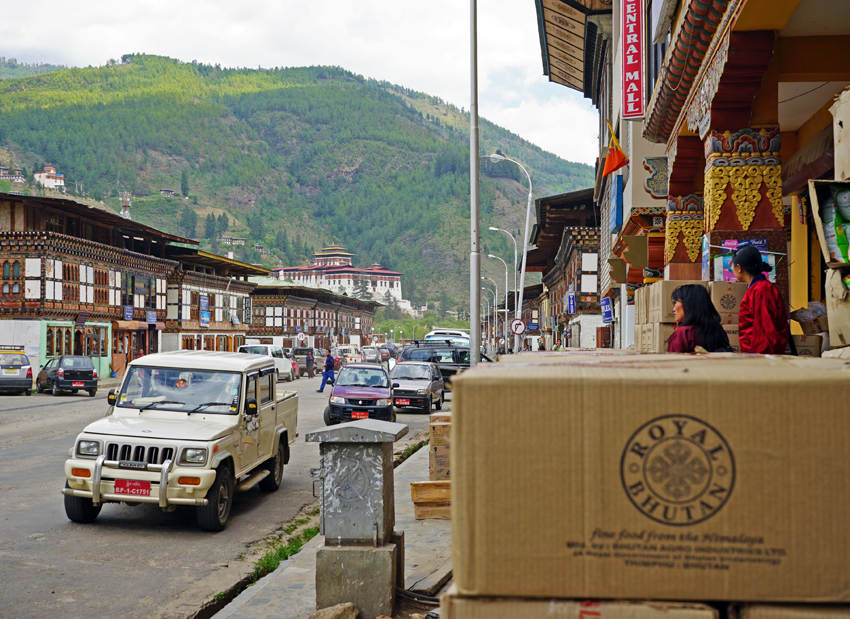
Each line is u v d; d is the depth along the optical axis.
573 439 1.79
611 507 1.78
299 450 14.77
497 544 1.80
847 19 6.70
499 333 102.38
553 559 1.79
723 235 7.25
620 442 1.78
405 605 4.73
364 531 4.63
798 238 9.90
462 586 1.83
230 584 6.29
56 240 37.94
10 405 23.94
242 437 8.95
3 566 6.66
